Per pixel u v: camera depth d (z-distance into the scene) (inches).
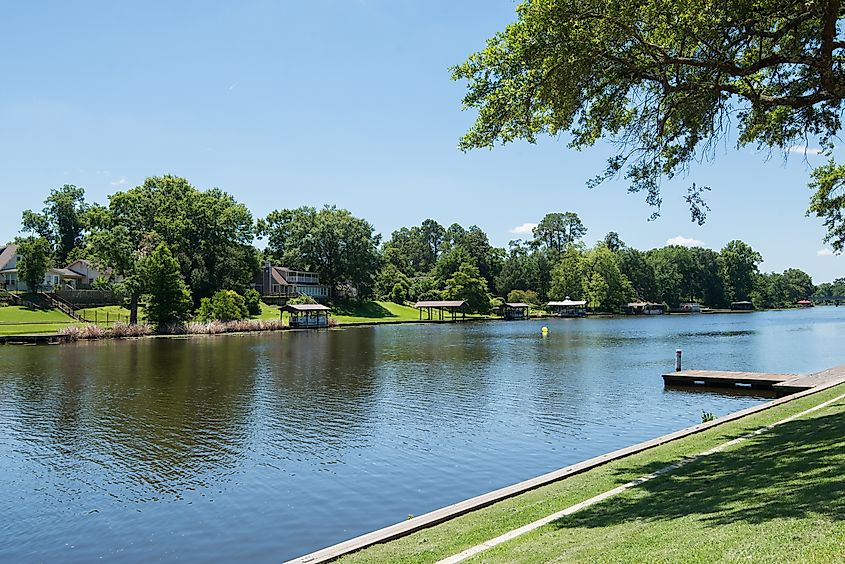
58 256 4035.4
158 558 433.7
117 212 3356.3
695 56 487.8
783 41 527.2
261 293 4097.0
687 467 443.2
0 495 558.3
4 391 1107.3
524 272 5324.8
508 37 477.1
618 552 267.1
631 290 5408.5
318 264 4360.2
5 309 2751.0
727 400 999.6
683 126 534.0
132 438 759.7
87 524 493.4
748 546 241.8
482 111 503.5
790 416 619.8
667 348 2010.3
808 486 321.7
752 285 6501.0
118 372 1374.3
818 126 566.3
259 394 1077.8
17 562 429.4
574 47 445.1
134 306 2669.8
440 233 7273.6
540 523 347.9
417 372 1390.3
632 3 431.8
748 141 612.1
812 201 1152.8
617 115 534.3
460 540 333.4
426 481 592.7
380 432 788.0
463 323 3934.5
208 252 3393.2
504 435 767.7
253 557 434.6
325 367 1488.7
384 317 4143.7
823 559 212.5
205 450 705.0
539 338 2534.5
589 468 490.0
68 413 908.6
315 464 647.8
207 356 1742.1
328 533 473.7
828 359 1630.2
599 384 1195.3
